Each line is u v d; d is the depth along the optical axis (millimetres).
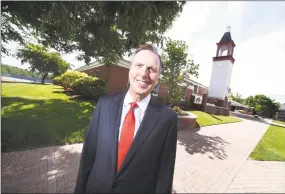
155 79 1355
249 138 6180
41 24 3572
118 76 11055
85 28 5102
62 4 2932
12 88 10633
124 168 1193
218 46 17250
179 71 7133
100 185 1219
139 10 3592
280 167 3709
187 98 13984
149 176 1254
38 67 18531
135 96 1343
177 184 2623
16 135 3648
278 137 5590
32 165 2666
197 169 3256
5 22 4668
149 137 1235
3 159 2699
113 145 1227
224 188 2680
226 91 16562
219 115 13094
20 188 2107
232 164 3693
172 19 4035
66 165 2793
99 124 1332
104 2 3375
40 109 6340
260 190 2703
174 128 1372
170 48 6949
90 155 1401
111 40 5559
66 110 6875
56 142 3723
